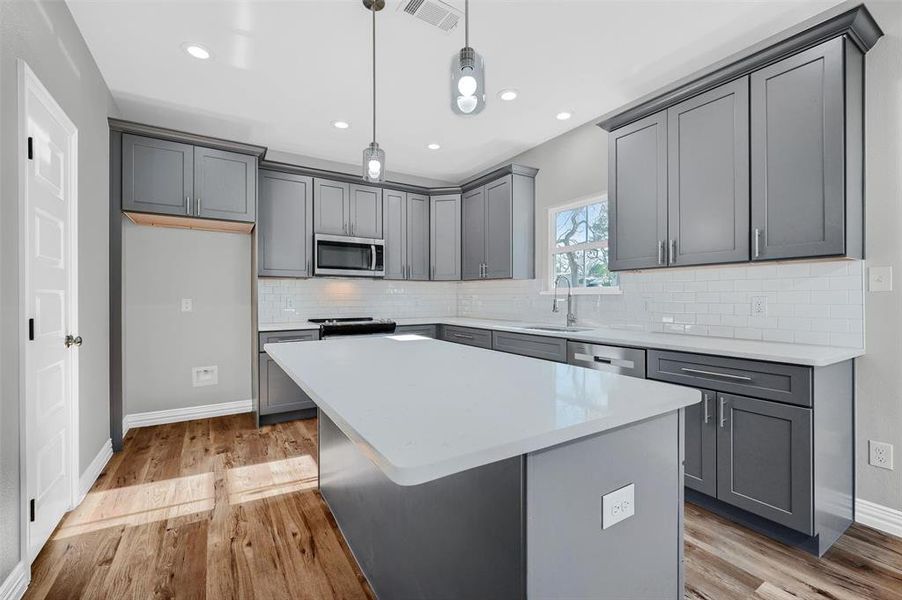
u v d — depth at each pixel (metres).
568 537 0.89
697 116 2.35
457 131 3.52
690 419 2.13
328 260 3.94
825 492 1.80
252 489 2.36
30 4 1.63
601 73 2.59
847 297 2.03
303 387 1.25
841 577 1.64
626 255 2.76
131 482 2.43
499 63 2.47
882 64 1.91
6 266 1.45
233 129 3.41
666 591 1.10
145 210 3.00
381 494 1.53
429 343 2.18
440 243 4.58
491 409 0.96
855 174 1.89
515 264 3.88
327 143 3.76
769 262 2.17
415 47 2.30
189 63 2.45
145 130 2.97
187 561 1.74
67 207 2.00
